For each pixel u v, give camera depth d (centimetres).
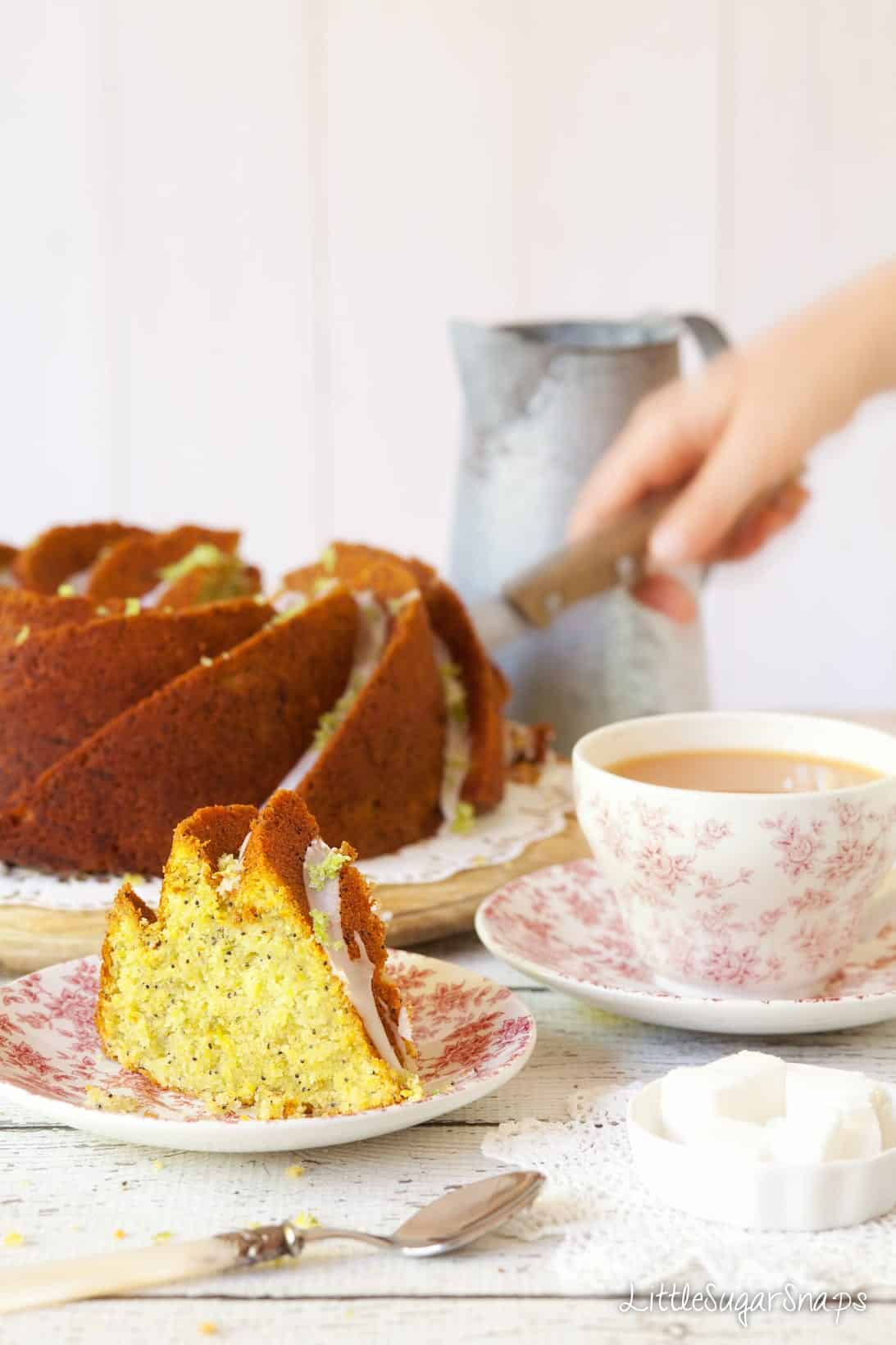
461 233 197
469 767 94
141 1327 60
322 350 201
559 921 80
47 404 203
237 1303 61
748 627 210
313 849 70
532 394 106
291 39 193
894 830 73
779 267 197
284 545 207
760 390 116
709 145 194
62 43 193
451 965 74
